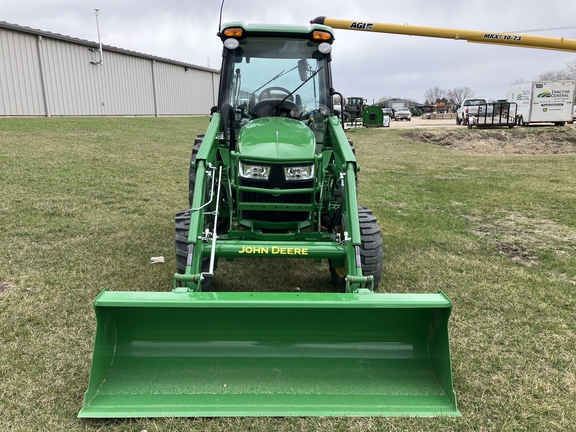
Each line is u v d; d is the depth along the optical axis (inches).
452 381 117.9
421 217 319.0
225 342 119.4
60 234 240.7
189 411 105.6
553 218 321.7
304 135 166.9
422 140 962.7
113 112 981.8
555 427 108.0
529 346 144.0
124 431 101.7
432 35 383.6
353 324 119.1
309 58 192.1
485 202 373.1
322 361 118.7
